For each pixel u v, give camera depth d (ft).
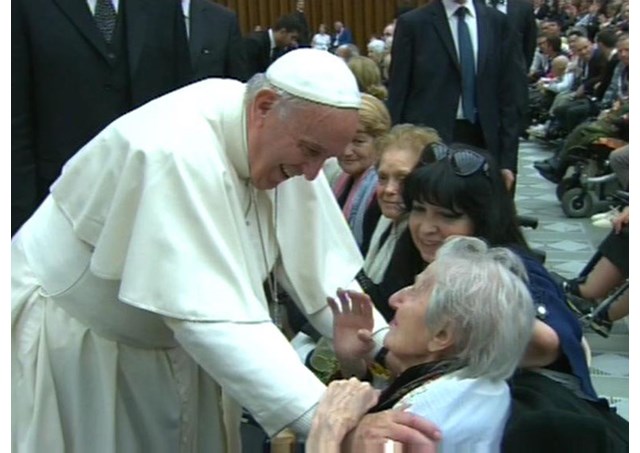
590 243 18.74
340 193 9.21
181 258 5.26
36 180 8.91
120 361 6.00
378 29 56.54
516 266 4.95
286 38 27.53
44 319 5.92
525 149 32.01
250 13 54.90
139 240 5.30
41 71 8.82
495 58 14.93
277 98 5.35
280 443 5.62
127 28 9.04
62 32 8.84
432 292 4.82
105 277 5.57
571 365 5.42
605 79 25.86
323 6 56.18
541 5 51.55
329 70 5.31
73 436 5.99
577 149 21.06
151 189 5.33
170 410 6.19
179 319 5.25
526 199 23.70
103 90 8.93
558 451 4.59
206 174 5.41
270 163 5.52
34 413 5.90
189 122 5.51
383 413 4.64
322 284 6.33
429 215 6.14
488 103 14.97
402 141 7.74
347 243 6.60
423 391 4.74
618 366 12.03
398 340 4.97
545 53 38.24
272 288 6.33
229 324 5.23
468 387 4.67
